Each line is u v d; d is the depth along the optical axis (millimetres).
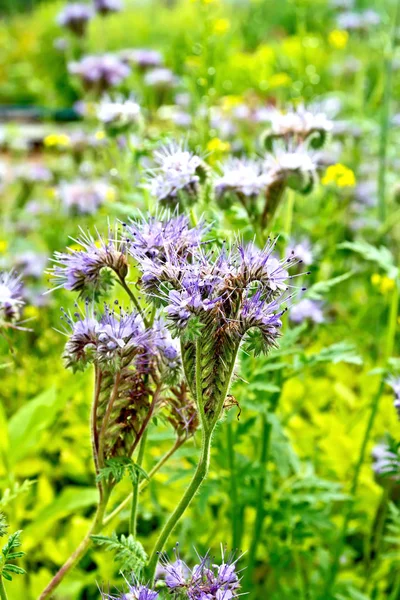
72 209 823
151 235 400
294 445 628
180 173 471
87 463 645
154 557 396
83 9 1084
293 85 954
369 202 896
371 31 1158
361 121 878
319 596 553
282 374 544
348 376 722
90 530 421
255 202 515
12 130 1209
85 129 1044
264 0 1708
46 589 417
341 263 841
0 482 549
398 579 563
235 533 538
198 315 368
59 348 738
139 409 415
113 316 407
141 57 937
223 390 381
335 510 613
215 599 374
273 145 556
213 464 554
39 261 805
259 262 374
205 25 679
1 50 2283
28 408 559
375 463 571
